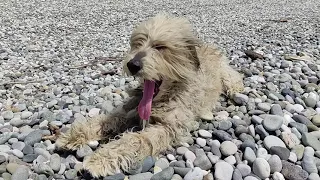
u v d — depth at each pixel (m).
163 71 0.70
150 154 0.67
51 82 1.13
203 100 0.80
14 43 1.72
